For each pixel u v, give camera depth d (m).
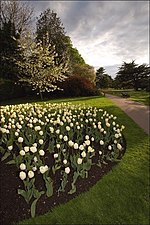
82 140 7.69
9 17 32.22
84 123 8.84
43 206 4.38
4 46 28.36
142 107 16.70
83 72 34.12
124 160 6.68
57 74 23.67
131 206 4.66
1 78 24.92
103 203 4.66
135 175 5.86
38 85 23.30
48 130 8.09
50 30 35.12
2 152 6.13
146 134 9.38
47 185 4.50
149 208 4.65
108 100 20.70
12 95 25.88
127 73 54.91
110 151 7.16
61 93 25.72
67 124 8.83
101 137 7.58
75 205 4.48
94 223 4.11
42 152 5.01
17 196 4.62
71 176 5.43
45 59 23.28
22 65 22.97
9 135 7.22
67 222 4.06
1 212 4.18
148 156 7.11
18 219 4.04
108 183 5.36
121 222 4.21
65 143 7.10
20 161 5.32
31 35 24.92
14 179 5.16
